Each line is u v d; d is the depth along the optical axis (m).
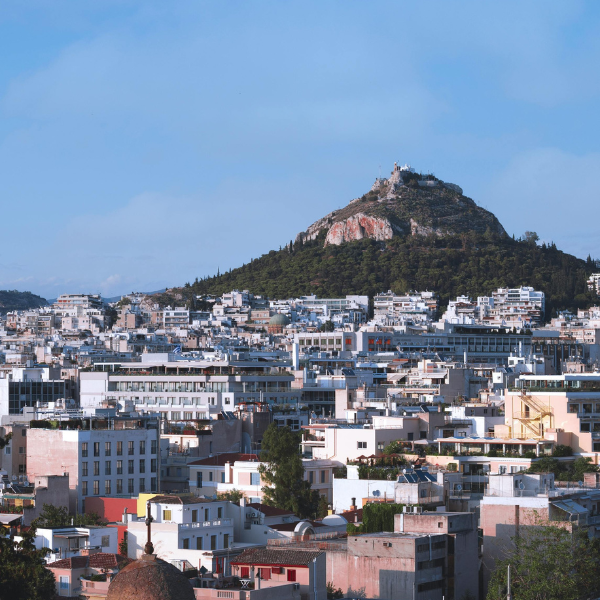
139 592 190.12
